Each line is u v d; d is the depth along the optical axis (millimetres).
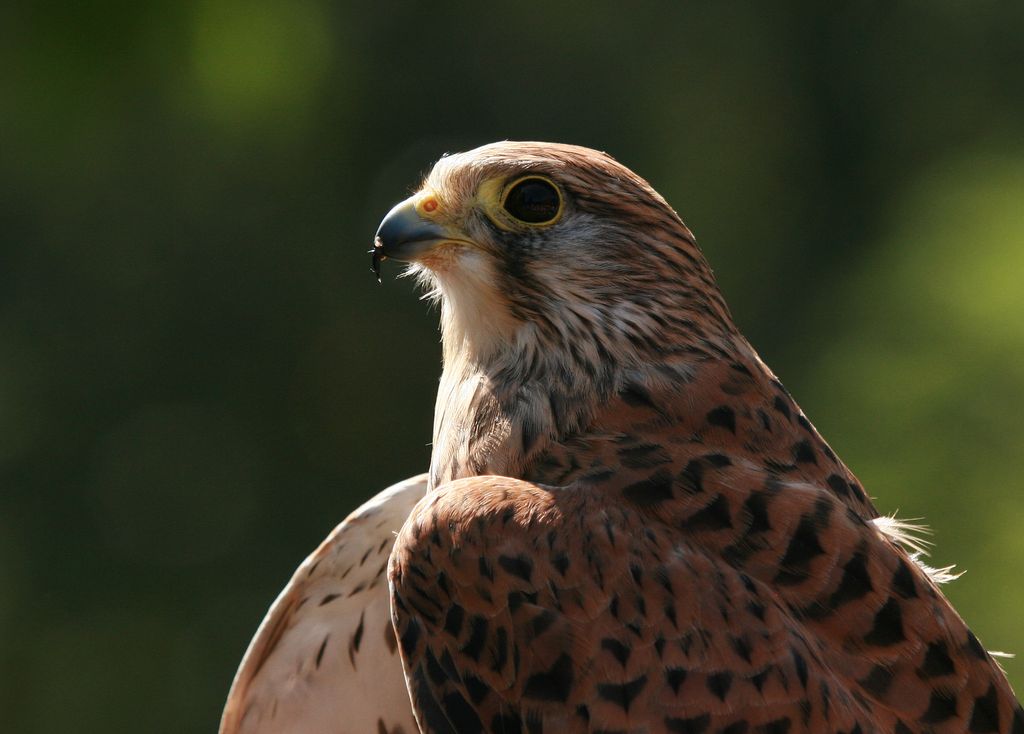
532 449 5316
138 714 17203
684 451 5090
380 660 6000
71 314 18266
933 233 14180
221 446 18375
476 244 5539
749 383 5336
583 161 5523
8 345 18031
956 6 22672
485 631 4844
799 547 4758
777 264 21719
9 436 17812
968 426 11836
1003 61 22547
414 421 19000
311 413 18781
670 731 4562
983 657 4723
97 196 18062
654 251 5449
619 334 5398
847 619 4641
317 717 6055
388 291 19016
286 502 18562
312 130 18500
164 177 18172
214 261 18625
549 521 4867
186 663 17469
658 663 4625
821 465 5250
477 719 4879
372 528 5898
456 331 5734
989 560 10805
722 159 21844
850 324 14898
